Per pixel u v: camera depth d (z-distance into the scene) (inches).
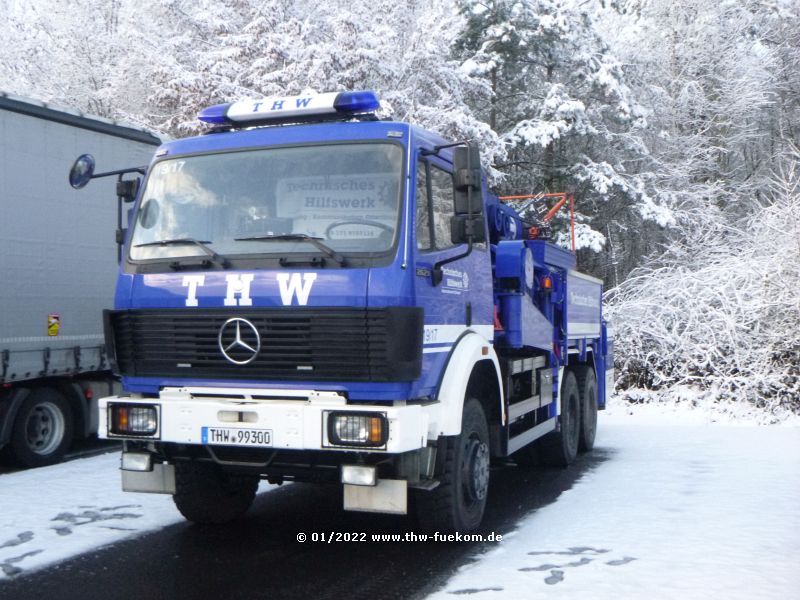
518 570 212.8
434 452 222.2
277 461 226.7
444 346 233.0
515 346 299.7
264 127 239.3
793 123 1028.5
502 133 913.5
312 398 211.3
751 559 218.7
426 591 199.5
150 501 295.7
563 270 373.1
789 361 587.8
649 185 892.0
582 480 340.8
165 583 206.5
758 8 1011.3
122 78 708.0
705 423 541.3
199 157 237.3
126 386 233.3
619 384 636.7
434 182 236.7
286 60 671.8
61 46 721.6
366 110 247.1
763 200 971.9
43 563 222.7
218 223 228.1
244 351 216.4
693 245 833.5
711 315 619.5
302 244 217.2
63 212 369.1
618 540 240.5
